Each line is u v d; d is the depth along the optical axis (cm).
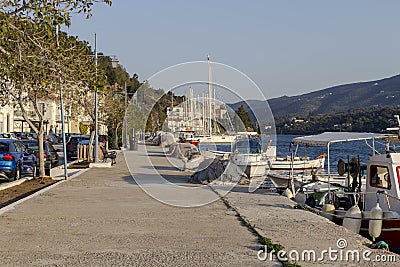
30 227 1134
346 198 1652
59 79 1380
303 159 3033
